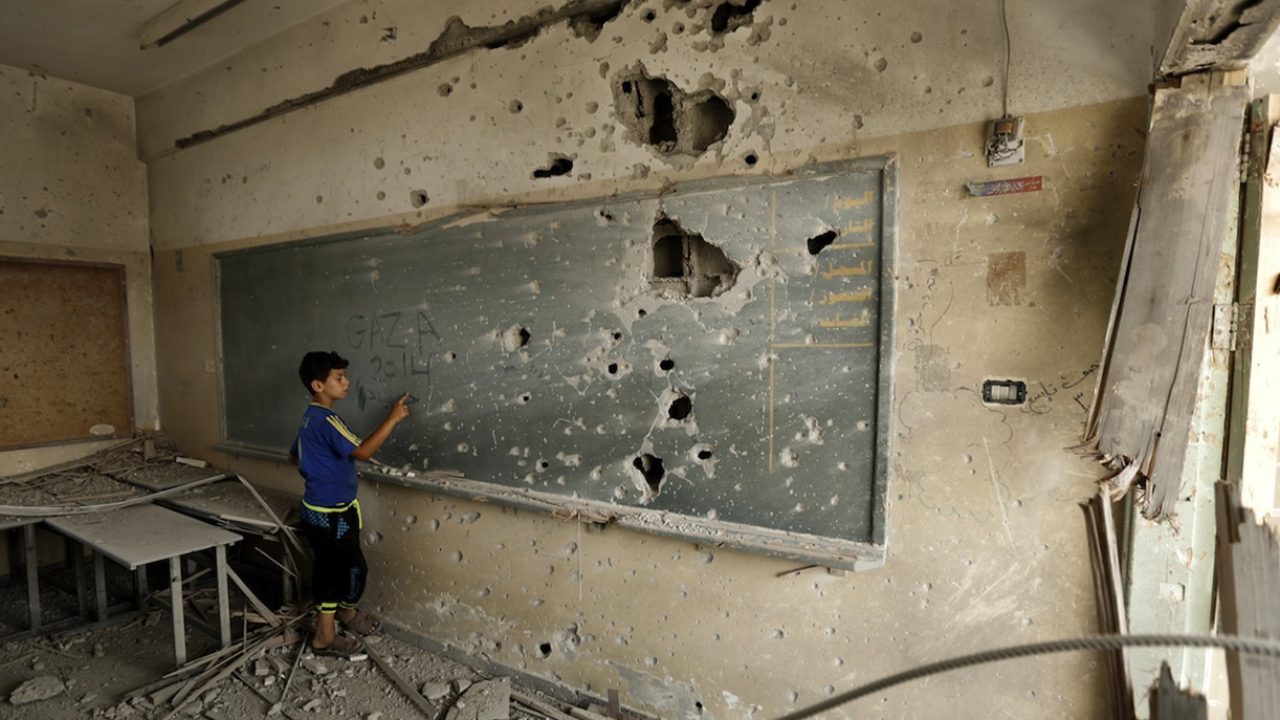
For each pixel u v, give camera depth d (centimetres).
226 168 379
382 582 315
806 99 200
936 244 182
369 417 315
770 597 216
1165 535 160
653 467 242
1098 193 162
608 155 240
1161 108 141
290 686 269
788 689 214
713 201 217
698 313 223
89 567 412
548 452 260
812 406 204
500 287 267
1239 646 77
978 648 183
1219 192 134
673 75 223
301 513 288
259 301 364
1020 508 175
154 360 442
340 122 320
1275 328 161
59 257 402
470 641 287
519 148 262
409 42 288
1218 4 110
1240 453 156
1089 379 165
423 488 286
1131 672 163
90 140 414
